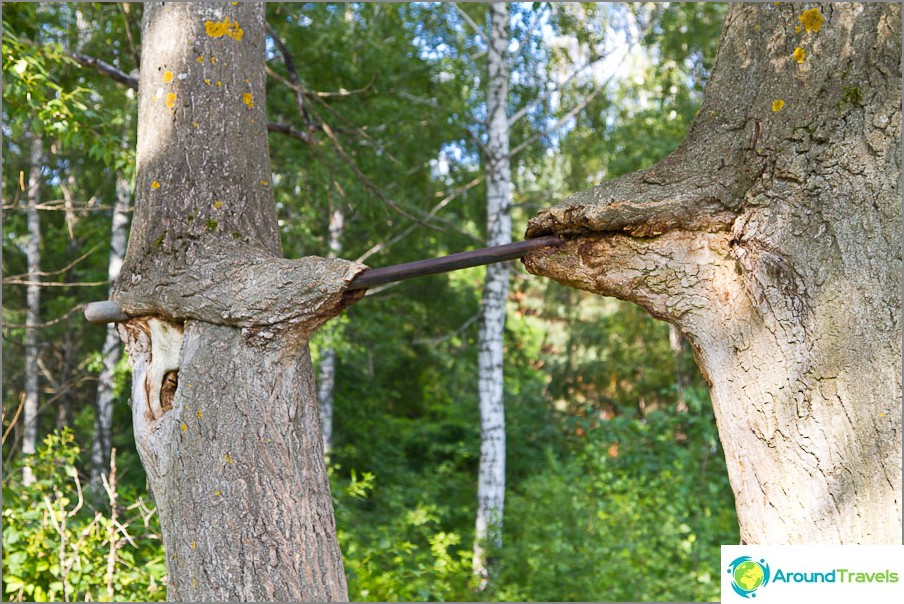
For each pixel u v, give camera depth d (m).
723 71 2.23
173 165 2.52
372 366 10.51
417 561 6.14
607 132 8.56
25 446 8.73
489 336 7.54
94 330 9.76
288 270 2.31
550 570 6.02
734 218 2.04
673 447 7.60
